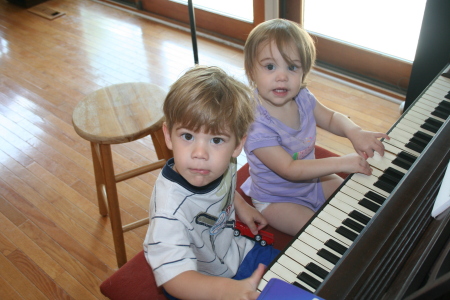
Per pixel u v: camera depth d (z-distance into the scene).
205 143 0.84
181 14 3.32
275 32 1.17
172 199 0.88
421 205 0.86
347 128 1.31
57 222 1.91
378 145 1.18
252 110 0.94
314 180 1.38
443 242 0.70
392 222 0.83
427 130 1.21
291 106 1.34
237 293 0.78
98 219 1.92
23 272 1.72
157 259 0.85
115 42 3.23
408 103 1.72
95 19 3.56
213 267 1.04
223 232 1.07
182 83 0.86
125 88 1.56
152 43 3.19
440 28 1.48
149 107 1.47
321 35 2.64
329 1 2.52
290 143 1.28
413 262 0.72
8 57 3.09
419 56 1.58
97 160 1.67
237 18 2.98
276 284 0.60
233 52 3.01
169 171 0.91
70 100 2.63
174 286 0.83
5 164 2.20
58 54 3.10
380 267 0.76
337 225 0.96
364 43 2.51
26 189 2.07
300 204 1.32
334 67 2.69
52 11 3.66
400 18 2.31
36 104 2.61
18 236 1.86
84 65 2.97
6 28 3.48
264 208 1.32
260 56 1.20
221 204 1.00
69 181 2.11
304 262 0.89
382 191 1.04
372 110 2.39
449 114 1.24
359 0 2.41
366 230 0.83
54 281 1.69
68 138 2.36
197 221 0.95
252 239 1.19
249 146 1.24
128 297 1.09
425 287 0.54
